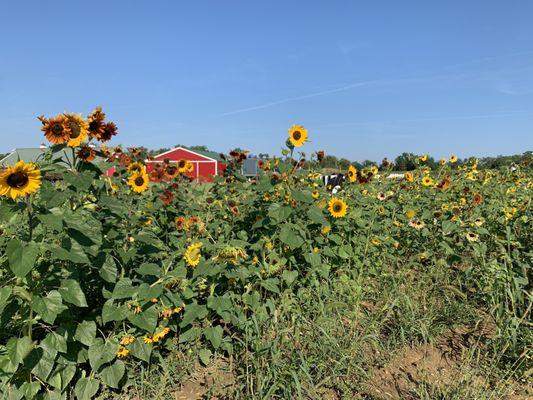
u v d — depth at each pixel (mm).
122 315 2076
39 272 1958
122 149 4332
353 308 3053
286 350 2451
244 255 2527
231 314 2574
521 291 2980
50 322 1784
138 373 2314
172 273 2293
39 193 1974
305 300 2990
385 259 4062
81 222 1960
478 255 3779
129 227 2557
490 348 2766
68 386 2156
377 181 5547
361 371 2422
